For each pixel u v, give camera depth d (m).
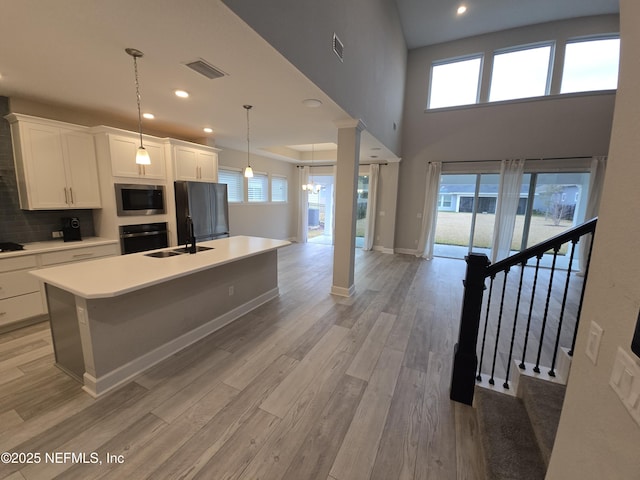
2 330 2.81
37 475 1.45
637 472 0.55
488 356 2.63
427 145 6.62
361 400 2.03
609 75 5.23
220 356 2.54
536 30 5.46
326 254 6.88
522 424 1.56
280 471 1.50
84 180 3.53
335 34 2.85
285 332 3.00
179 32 1.79
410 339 2.90
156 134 4.52
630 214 0.63
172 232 4.38
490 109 5.98
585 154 5.41
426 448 1.66
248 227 7.11
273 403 1.99
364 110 3.83
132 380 2.19
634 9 0.64
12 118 3.00
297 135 4.77
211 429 1.75
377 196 7.38
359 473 1.50
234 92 2.77
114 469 1.49
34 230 3.37
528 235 6.13
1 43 1.92
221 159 6.16
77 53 2.05
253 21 1.75
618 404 0.62
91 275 2.15
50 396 1.99
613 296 0.67
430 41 6.12
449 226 6.85
